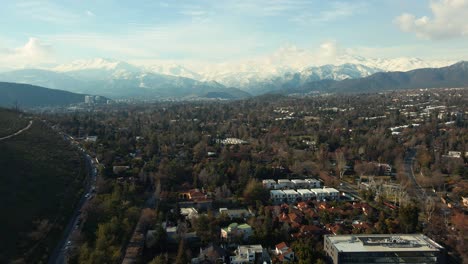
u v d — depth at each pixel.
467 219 166.50
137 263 133.38
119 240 145.88
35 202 168.25
